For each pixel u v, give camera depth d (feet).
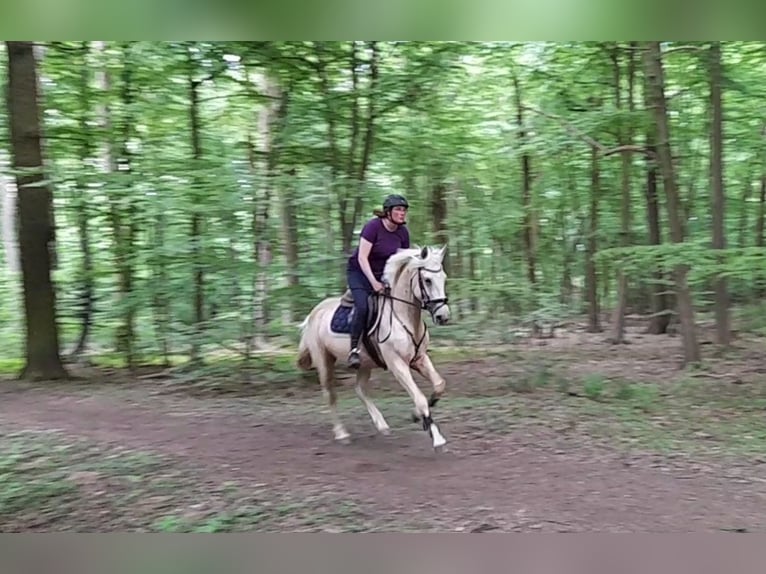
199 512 17.66
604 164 54.54
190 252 36.35
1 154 44.65
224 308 38.58
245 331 38.06
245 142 42.63
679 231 38.32
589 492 19.30
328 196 37.32
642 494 19.08
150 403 33.53
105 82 42.96
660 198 55.26
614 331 56.08
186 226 37.93
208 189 35.27
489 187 56.80
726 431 26.17
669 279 50.31
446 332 40.42
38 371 40.68
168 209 34.86
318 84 38.99
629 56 45.98
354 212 39.78
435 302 21.40
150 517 17.38
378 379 40.52
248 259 38.19
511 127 48.62
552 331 58.44
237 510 17.71
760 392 33.73
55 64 40.70
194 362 40.09
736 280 48.65
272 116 41.09
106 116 42.60
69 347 51.78
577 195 57.11
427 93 41.55
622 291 56.59
